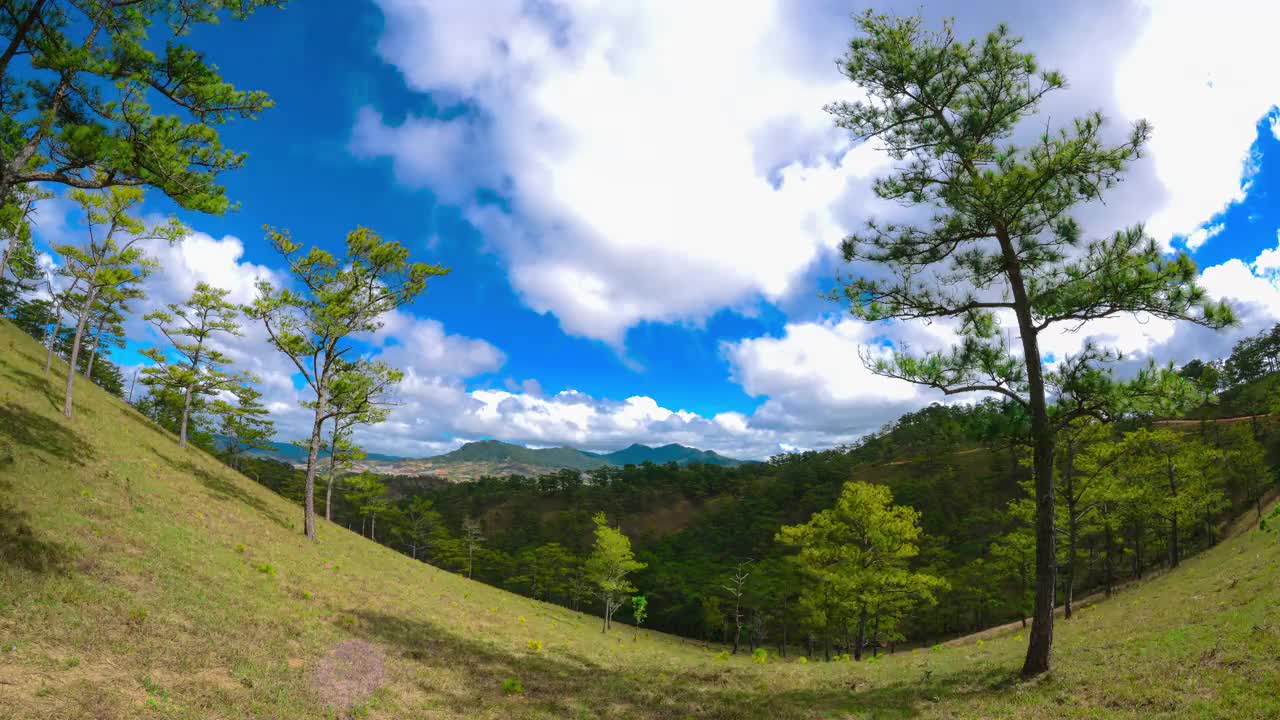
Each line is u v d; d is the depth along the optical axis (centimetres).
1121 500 3297
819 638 6075
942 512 10150
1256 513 4678
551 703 1344
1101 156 1177
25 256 2967
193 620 1247
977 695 1224
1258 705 854
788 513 13512
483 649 1903
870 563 3512
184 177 1301
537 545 12244
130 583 1308
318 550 2794
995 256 1422
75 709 717
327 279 3150
